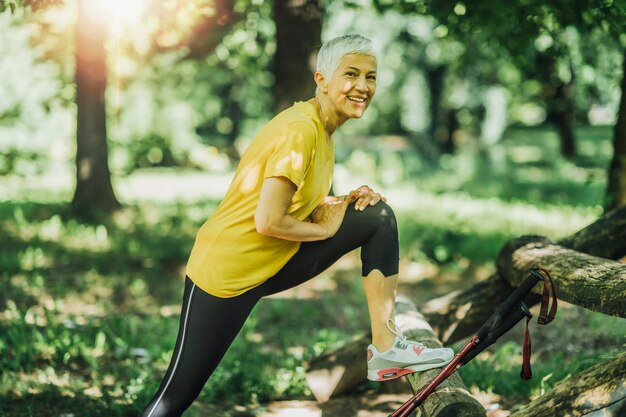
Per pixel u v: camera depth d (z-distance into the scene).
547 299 3.04
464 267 8.90
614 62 11.03
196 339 3.13
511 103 22.56
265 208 2.96
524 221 11.44
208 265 3.11
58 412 4.14
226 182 18.28
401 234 10.10
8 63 16.59
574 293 3.35
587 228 4.42
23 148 17.84
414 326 4.07
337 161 21.27
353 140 26.47
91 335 5.60
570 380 2.99
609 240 4.35
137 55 11.90
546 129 31.78
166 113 20.16
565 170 19.14
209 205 13.36
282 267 3.22
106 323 5.90
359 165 19.77
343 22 17.95
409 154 22.83
